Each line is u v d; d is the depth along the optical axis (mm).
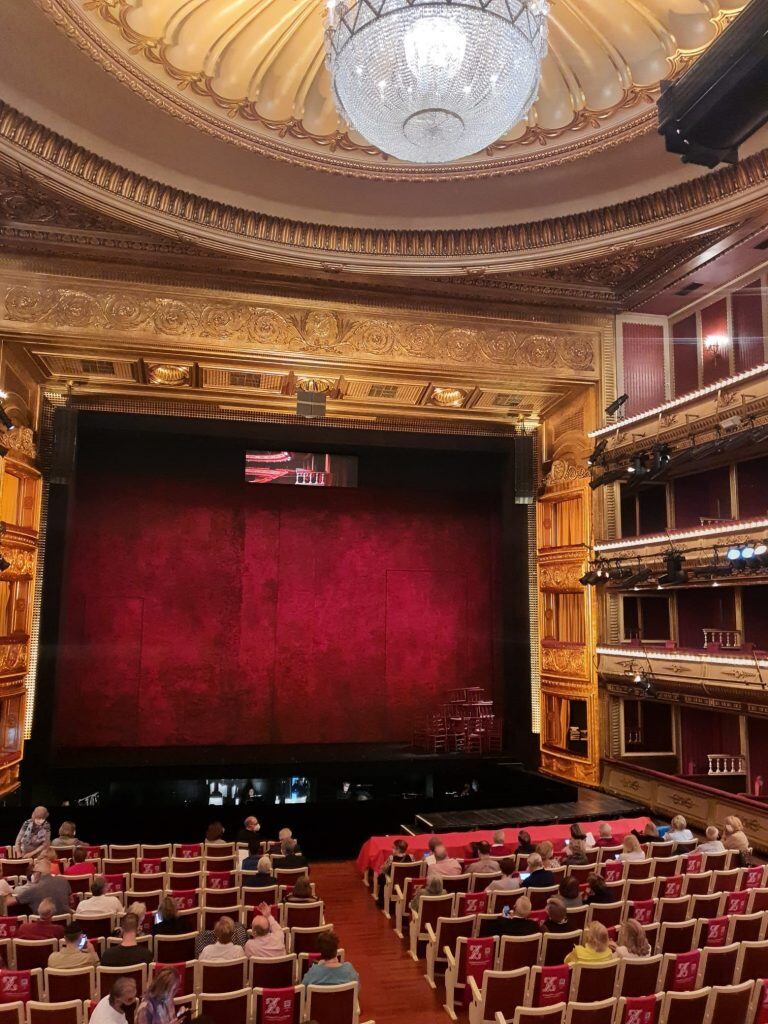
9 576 14820
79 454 18328
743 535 13164
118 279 14906
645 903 7574
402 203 14508
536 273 15805
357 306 16062
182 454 18719
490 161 13305
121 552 18438
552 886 8250
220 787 16484
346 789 17000
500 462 19812
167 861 9719
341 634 19578
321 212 14664
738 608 14945
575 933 6758
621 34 10773
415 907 8555
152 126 12406
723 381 13547
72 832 10688
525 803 15617
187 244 14266
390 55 7027
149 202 13430
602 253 14523
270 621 19188
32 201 13312
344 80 7387
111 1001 4922
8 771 15000
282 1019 5570
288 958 6172
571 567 17344
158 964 6102
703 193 13039
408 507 20359
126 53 10695
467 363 16469
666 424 15008
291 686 19156
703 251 14359
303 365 15938
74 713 17797
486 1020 5949
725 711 13641
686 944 6945
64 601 16562
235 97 11883
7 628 14984
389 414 18172
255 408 17688
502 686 19734
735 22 5535
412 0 6777
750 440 12844
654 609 17250
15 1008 5266
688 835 10820
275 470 18859
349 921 9852
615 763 15867
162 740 18234
